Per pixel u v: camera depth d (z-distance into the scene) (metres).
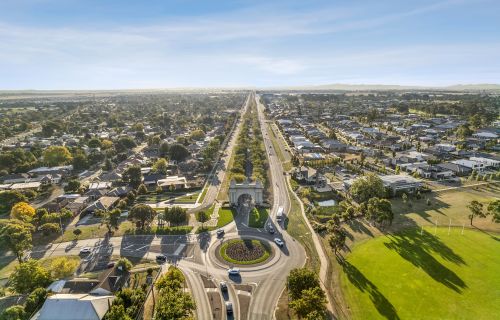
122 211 169.50
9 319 85.75
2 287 105.94
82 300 87.31
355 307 95.00
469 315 91.00
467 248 124.19
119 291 96.19
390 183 183.12
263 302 98.25
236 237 138.12
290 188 196.88
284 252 125.69
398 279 106.88
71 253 128.38
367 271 111.75
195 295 101.56
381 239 133.00
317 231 141.62
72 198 182.50
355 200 175.00
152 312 93.44
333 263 117.62
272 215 158.75
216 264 118.75
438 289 101.56
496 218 140.00
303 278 93.62
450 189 190.12
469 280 105.44
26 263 104.88
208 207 171.12
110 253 127.44
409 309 93.62
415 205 166.88
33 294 94.12
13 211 151.50
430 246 126.25
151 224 151.88
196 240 136.50
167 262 120.62
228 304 95.88
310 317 80.69
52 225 142.38
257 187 169.12
